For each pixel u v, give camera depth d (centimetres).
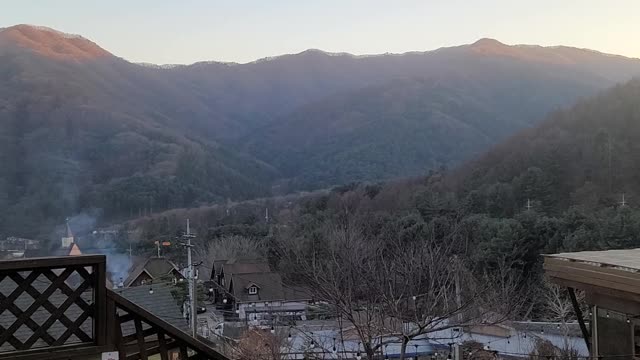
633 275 466
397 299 734
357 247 797
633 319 484
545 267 588
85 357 367
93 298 381
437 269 780
